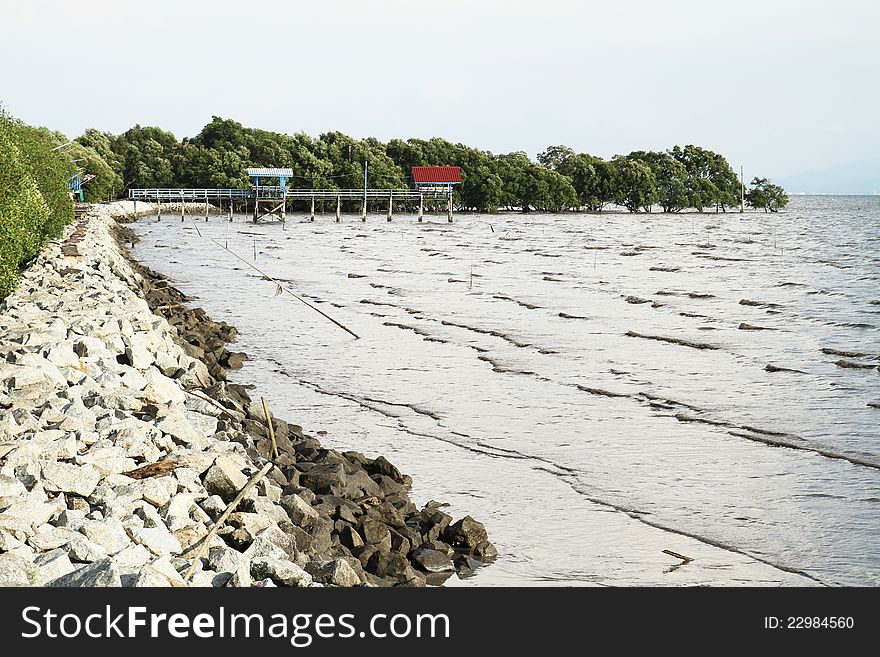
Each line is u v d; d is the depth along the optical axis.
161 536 10.02
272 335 31.34
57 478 10.78
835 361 27.00
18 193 27.91
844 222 156.75
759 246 87.88
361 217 156.25
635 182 197.50
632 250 80.44
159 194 144.75
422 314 36.88
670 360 26.98
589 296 43.94
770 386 23.31
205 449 13.71
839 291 47.62
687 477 15.86
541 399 21.73
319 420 19.78
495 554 12.48
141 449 12.46
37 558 9.03
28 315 22.69
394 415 20.25
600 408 20.92
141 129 175.25
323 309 38.47
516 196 188.50
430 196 154.88
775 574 11.88
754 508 14.30
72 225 64.31
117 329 21.36
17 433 12.71
